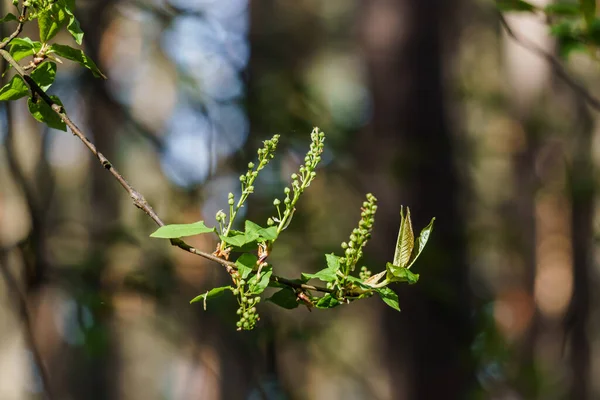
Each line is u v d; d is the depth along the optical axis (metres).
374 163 5.80
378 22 6.46
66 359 10.19
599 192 7.72
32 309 4.58
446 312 5.95
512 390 6.67
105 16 5.16
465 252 6.14
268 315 4.79
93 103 5.36
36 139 5.17
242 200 1.54
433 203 6.07
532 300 10.18
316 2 13.11
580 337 10.13
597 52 2.92
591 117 9.23
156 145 4.97
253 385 5.10
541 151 9.73
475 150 9.14
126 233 4.74
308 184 1.55
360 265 4.20
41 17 1.68
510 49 10.15
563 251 10.25
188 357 6.74
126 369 14.91
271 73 5.40
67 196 9.13
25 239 4.17
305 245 4.70
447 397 6.03
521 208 10.08
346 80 13.45
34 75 1.73
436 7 6.45
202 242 5.10
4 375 11.02
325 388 14.57
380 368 8.04
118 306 4.70
